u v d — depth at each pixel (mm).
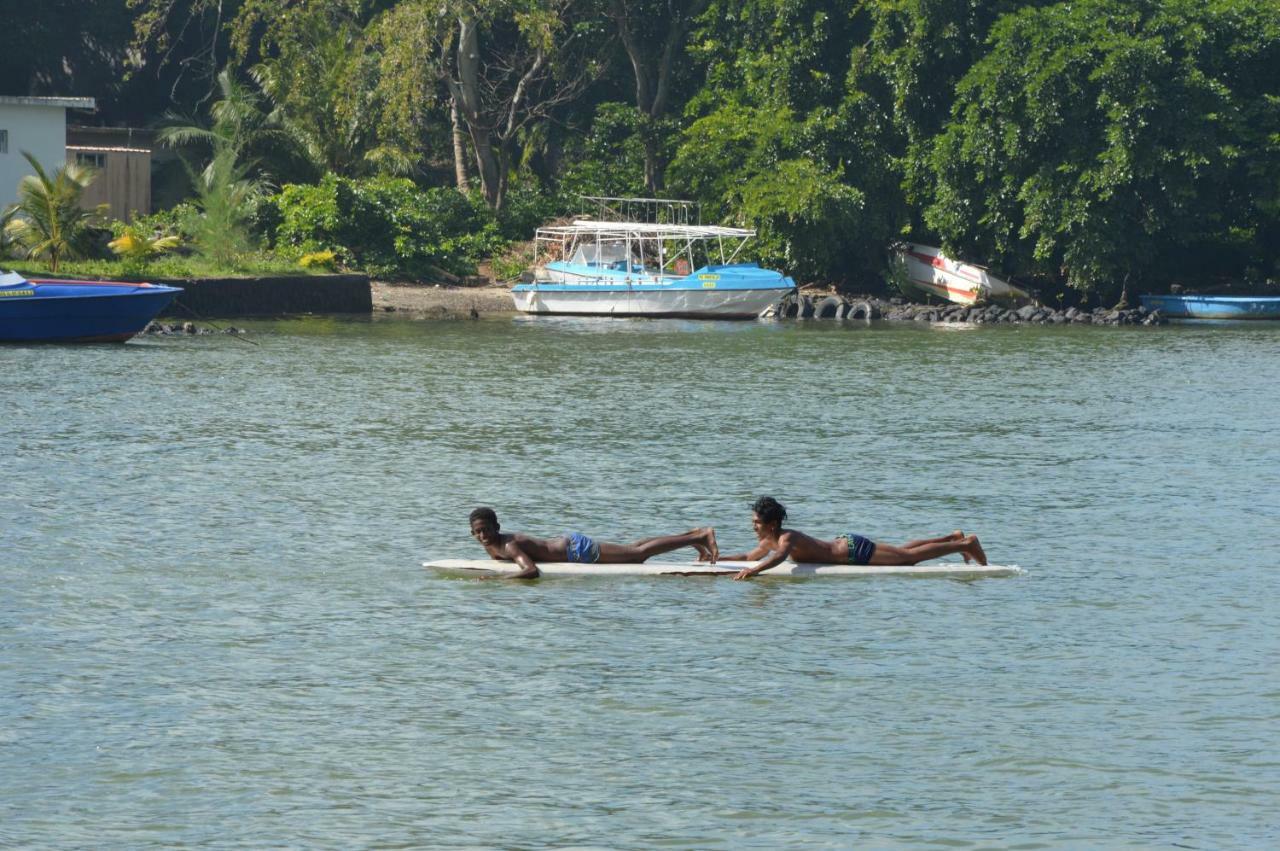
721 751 30297
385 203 174750
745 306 162000
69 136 165125
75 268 133875
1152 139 162625
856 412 83125
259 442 69438
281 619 39906
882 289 183250
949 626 39719
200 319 139250
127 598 41969
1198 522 53844
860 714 32562
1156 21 165750
